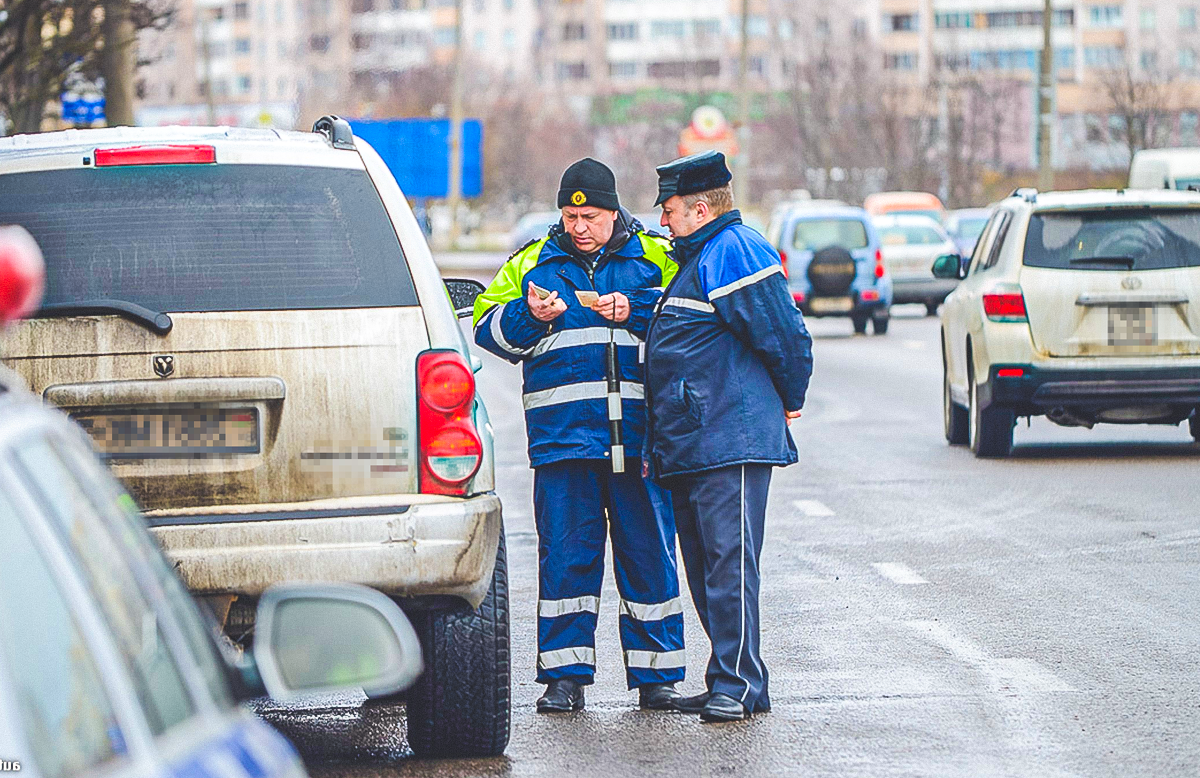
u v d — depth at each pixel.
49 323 18.23
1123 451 48.84
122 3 66.25
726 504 21.62
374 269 18.78
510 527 37.44
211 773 8.30
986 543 34.22
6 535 7.75
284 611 10.16
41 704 7.55
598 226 22.12
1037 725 21.31
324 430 18.34
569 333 22.11
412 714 19.77
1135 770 19.44
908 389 68.31
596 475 22.45
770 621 27.50
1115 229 46.25
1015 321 45.91
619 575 22.61
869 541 34.62
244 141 19.14
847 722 21.56
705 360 21.55
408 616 19.67
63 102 74.69
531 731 21.39
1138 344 45.66
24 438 8.27
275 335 18.38
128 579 8.79
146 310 18.23
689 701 22.14
